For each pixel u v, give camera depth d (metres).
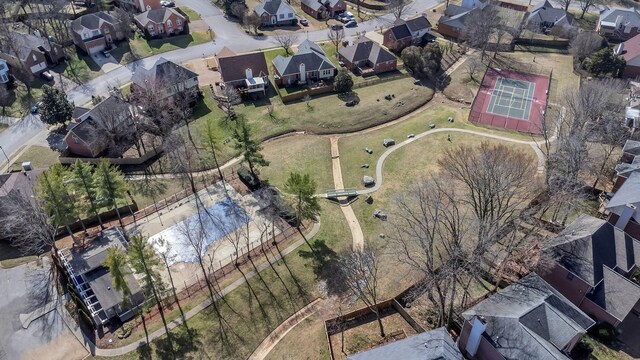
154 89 98.38
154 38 130.12
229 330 59.31
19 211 67.12
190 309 62.22
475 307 52.03
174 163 87.50
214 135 84.12
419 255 66.75
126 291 57.97
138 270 58.84
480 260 59.19
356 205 78.31
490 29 124.88
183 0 152.12
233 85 110.56
